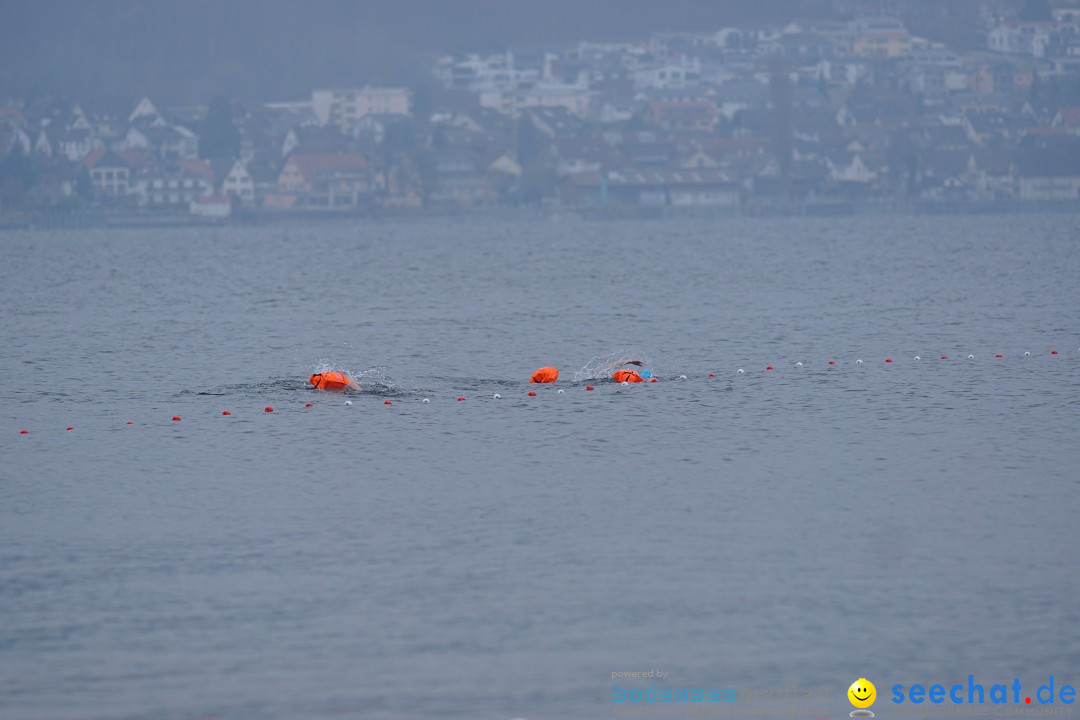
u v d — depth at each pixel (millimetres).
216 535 98375
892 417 138375
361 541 96750
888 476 113125
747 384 160125
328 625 81812
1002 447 123500
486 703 72750
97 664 76875
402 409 144750
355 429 134375
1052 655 77562
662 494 108375
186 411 145125
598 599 85438
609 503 105938
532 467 118188
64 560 93000
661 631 80812
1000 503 104500
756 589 86875
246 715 71500
